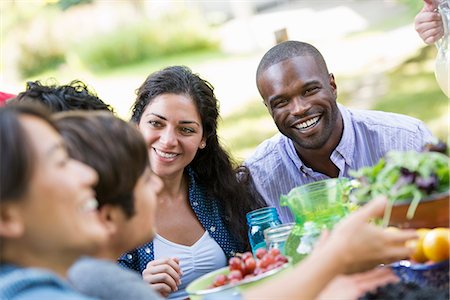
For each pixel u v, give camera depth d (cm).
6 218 138
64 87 254
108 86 1245
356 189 228
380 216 162
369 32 1177
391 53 1063
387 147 296
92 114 171
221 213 287
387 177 181
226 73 1201
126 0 1432
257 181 303
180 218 281
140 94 281
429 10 290
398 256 156
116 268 155
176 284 246
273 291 146
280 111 282
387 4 1287
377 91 956
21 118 141
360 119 299
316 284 147
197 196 286
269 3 1443
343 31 1218
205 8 1502
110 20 1388
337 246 151
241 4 1334
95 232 145
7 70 1302
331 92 284
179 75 279
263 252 205
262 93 288
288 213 303
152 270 245
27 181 137
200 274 276
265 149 307
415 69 988
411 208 178
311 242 198
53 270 144
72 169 145
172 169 274
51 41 1332
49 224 140
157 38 1370
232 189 287
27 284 135
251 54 1270
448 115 822
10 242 140
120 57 1348
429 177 178
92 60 1343
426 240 181
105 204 165
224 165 288
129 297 152
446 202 180
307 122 280
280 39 337
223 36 1388
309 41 1221
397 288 160
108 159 163
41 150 140
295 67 278
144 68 1316
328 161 296
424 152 190
